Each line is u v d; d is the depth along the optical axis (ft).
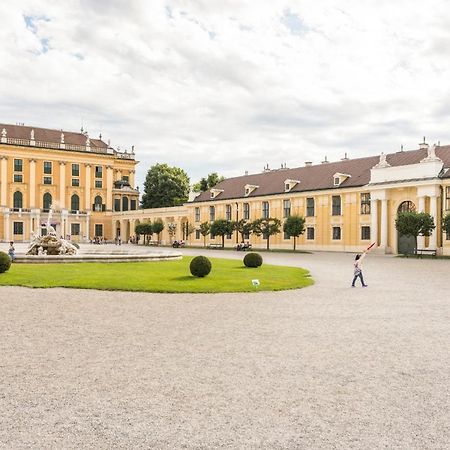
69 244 117.19
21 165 320.91
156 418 19.60
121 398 21.80
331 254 174.29
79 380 24.25
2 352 29.48
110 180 352.69
